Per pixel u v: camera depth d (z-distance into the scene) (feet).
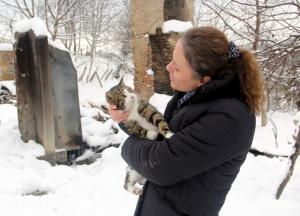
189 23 59.41
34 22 24.52
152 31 57.06
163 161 6.39
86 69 106.22
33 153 24.62
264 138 35.73
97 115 32.24
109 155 24.81
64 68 25.72
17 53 25.07
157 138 7.39
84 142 27.50
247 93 6.59
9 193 19.43
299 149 18.34
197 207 6.58
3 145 25.22
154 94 57.52
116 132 29.48
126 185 9.12
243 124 6.36
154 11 57.16
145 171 6.68
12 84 56.90
